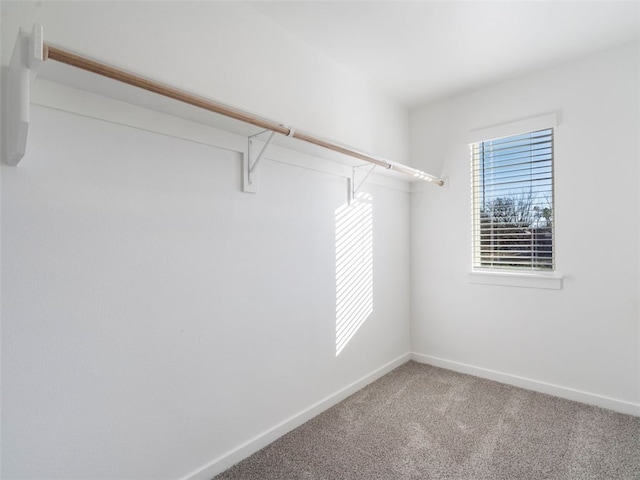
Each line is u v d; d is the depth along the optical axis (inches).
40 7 44.6
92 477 49.3
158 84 43.8
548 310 97.3
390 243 116.6
